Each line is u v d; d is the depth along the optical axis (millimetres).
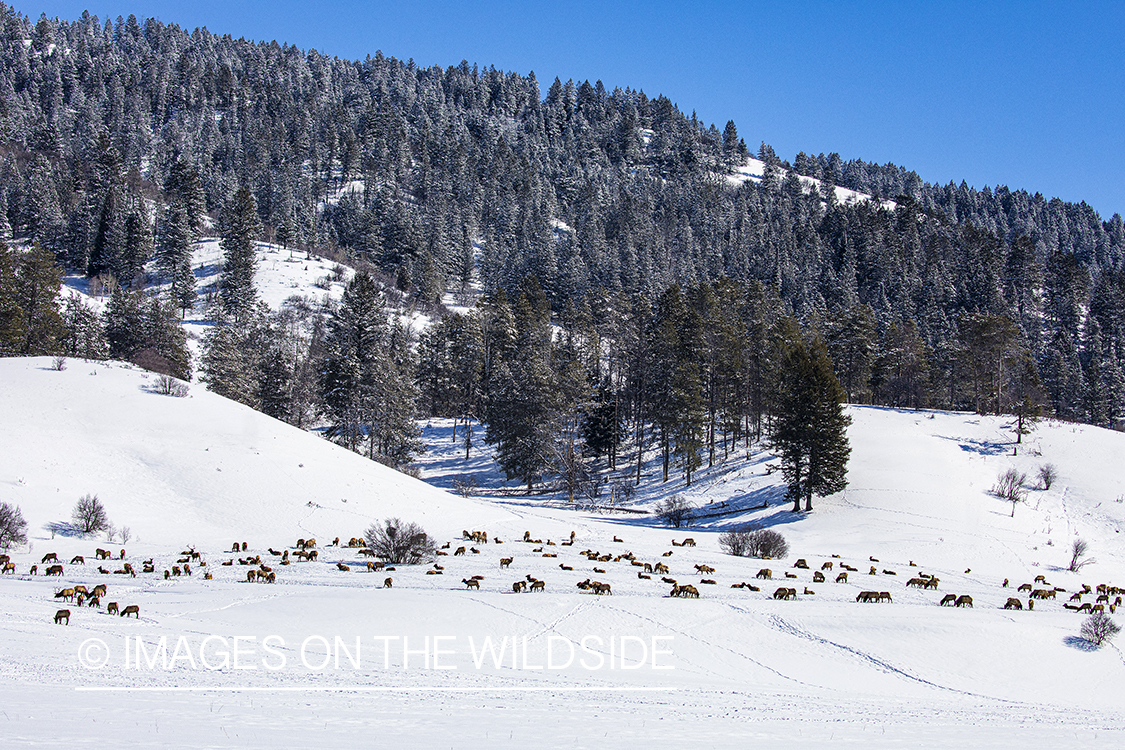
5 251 62531
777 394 59250
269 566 29188
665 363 65312
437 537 39000
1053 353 93750
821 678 17484
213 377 68438
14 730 7715
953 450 57250
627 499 61188
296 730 8875
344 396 64375
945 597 26031
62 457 38500
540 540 40156
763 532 39219
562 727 10203
